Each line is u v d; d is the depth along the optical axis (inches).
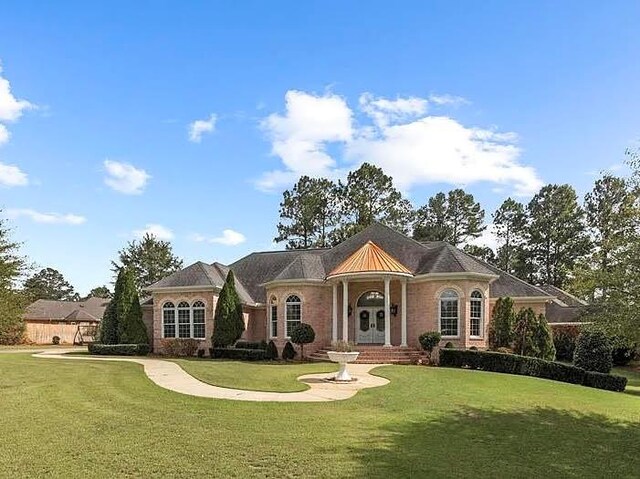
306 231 2479.1
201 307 1348.4
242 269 1590.8
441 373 880.3
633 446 494.3
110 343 1363.2
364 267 1218.0
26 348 1696.6
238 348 1259.2
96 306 2605.8
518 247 2610.7
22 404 564.1
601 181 2341.3
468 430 505.7
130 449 397.7
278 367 962.7
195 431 451.2
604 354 911.0
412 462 387.9
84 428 459.8
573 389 804.0
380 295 1331.2
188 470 354.0
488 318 1223.5
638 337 562.3
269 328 1336.1
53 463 365.1
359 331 1330.0
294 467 364.2
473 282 1191.6
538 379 888.3
